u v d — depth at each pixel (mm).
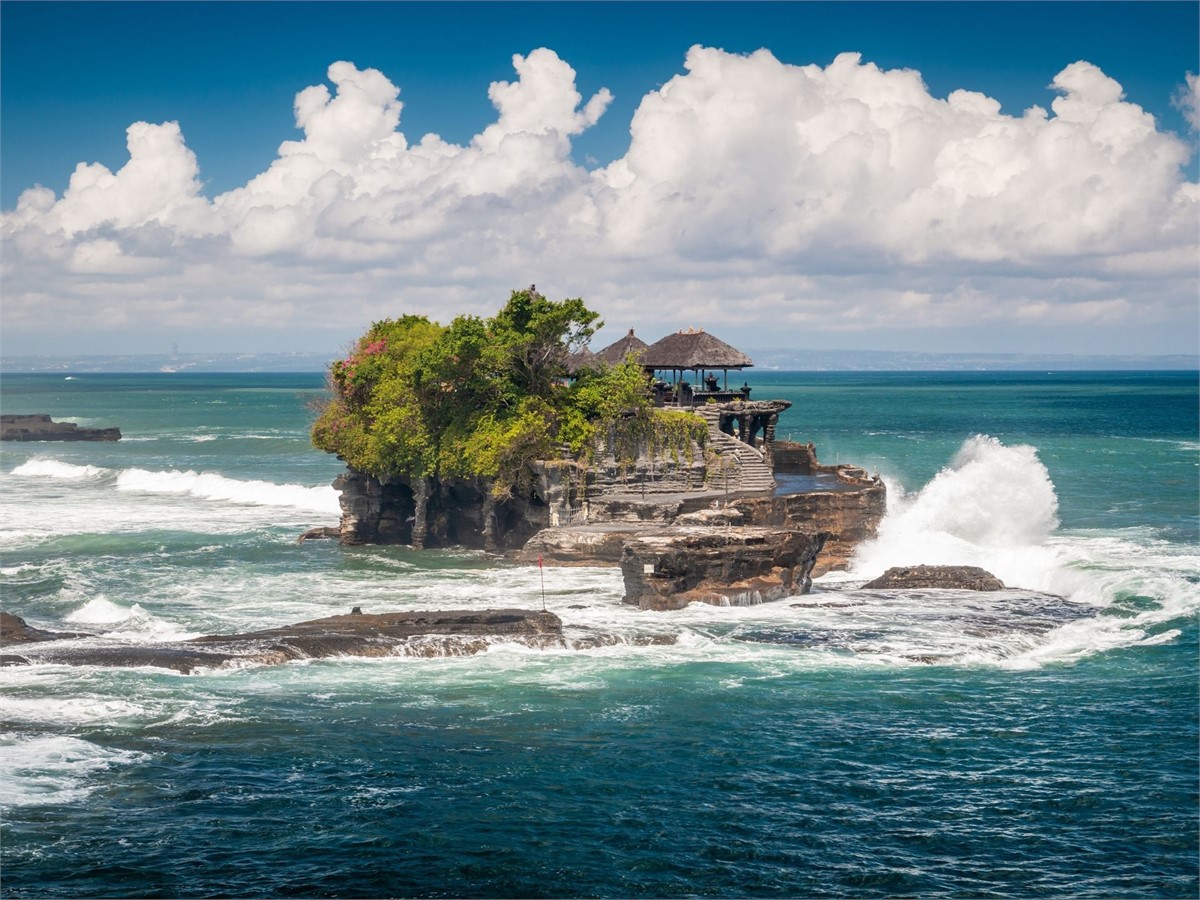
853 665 48188
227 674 45969
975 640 51156
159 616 55969
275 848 32750
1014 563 66062
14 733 39750
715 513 66062
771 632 52219
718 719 42250
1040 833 34250
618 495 72250
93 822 33906
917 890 31281
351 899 30422
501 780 37062
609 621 53594
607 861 32500
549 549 67375
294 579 65062
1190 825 34594
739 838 33812
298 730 40562
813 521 71562
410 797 35812
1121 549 72312
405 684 45250
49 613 57125
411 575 65938
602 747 39656
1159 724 42094
